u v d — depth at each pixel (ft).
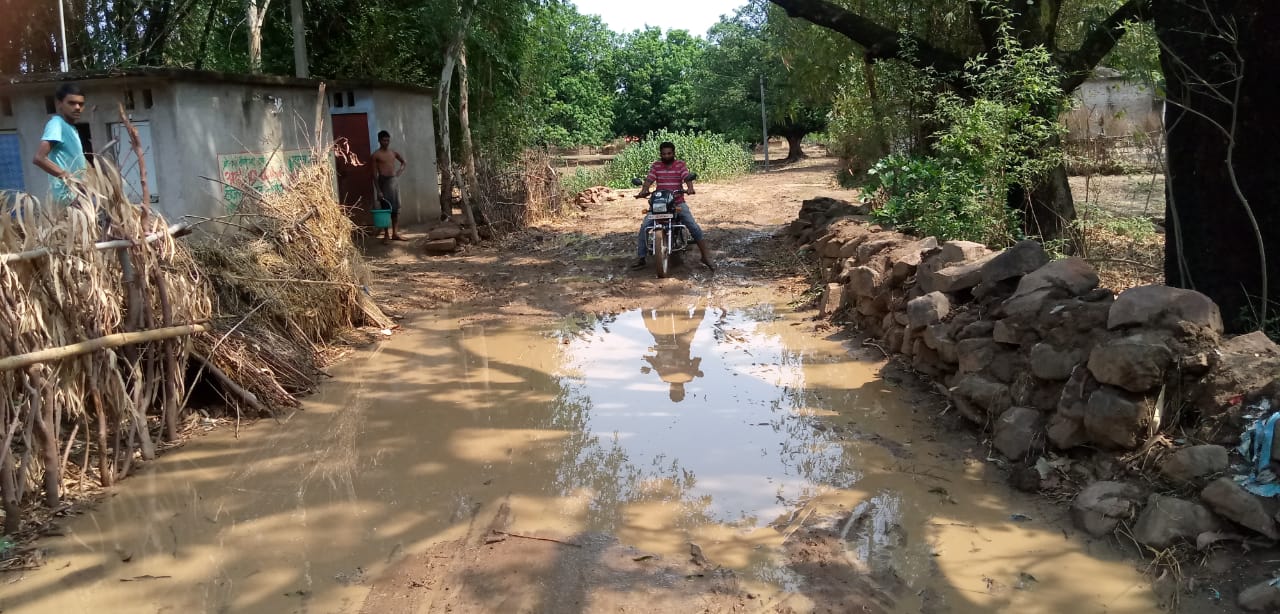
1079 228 30.94
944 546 12.57
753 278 33.83
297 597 11.66
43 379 14.12
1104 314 14.96
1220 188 18.33
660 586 11.66
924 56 34.32
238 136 35.88
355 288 25.88
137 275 16.35
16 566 12.66
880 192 39.73
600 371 22.11
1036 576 11.67
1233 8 17.40
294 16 44.14
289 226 23.93
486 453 16.69
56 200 16.55
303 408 19.66
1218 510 11.71
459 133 58.18
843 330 25.11
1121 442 13.48
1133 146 39.47
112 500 14.89
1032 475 14.14
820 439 16.92
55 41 47.44
